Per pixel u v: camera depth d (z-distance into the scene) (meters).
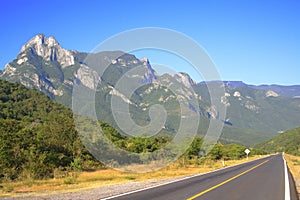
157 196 13.19
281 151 149.12
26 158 27.30
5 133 28.72
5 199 13.23
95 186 18.66
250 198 13.15
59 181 22.39
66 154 34.00
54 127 35.88
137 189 15.89
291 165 43.19
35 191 16.92
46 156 29.16
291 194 14.53
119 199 12.38
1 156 26.02
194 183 18.77
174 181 20.23
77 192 15.54
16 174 25.69
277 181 20.30
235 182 19.44
